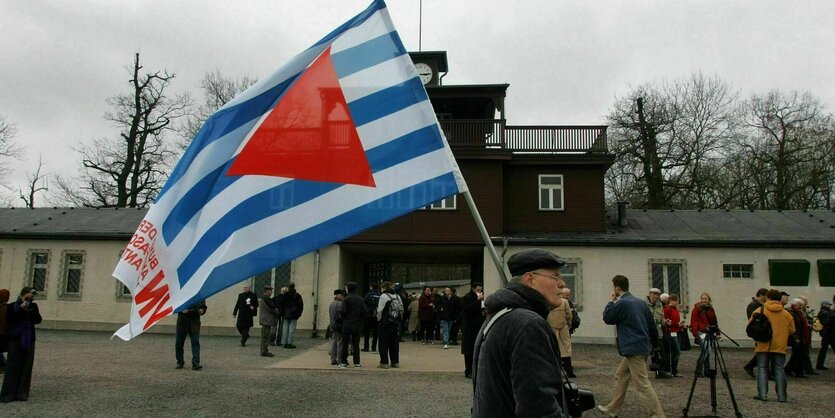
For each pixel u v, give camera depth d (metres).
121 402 8.59
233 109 4.30
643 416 8.16
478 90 24.22
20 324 8.56
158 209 4.13
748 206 35.84
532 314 2.49
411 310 21.84
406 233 22.25
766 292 10.70
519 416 2.33
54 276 23.59
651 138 35.84
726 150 35.72
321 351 16.50
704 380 11.76
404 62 4.48
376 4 4.59
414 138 4.29
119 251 23.61
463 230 22.23
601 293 21.14
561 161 23.25
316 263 22.14
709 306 12.68
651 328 7.40
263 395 9.36
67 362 12.88
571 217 23.20
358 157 4.23
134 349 16.09
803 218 23.52
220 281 3.92
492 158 22.58
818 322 14.90
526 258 2.79
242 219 4.07
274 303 16.64
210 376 11.28
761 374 9.59
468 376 11.42
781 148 34.81
